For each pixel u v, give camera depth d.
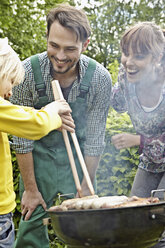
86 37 2.01
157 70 2.06
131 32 1.99
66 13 1.95
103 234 1.45
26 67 2.17
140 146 2.16
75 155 2.41
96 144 2.34
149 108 2.18
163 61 2.05
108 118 2.82
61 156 2.37
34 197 2.31
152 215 1.48
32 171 2.29
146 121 2.20
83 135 2.39
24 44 5.61
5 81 1.79
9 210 1.82
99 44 8.19
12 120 1.69
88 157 2.35
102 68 2.25
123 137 2.13
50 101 2.25
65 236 1.54
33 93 2.21
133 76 2.04
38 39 5.79
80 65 2.19
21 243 2.34
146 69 2.02
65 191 2.42
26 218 2.32
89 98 2.26
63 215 1.50
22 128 1.70
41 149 2.33
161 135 2.21
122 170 2.67
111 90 2.31
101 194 2.76
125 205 1.54
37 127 1.70
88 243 1.49
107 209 1.42
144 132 2.25
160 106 2.13
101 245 1.48
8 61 1.80
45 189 2.37
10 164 1.87
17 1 5.66
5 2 5.50
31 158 2.27
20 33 5.59
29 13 5.79
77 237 1.49
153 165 2.31
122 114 2.87
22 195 2.35
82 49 2.09
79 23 1.94
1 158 1.79
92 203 1.53
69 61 1.99
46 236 2.39
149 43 1.96
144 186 2.36
